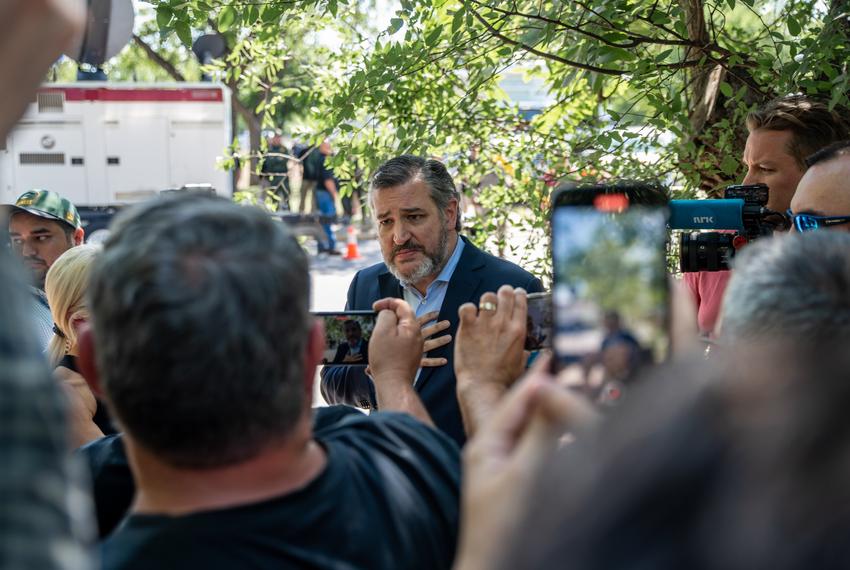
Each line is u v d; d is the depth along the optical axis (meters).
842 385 0.63
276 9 3.80
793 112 3.17
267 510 1.19
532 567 0.64
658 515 0.62
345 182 4.79
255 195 5.16
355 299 3.46
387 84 4.12
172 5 3.71
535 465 0.89
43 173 13.58
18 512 0.76
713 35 4.19
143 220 1.20
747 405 0.64
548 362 1.20
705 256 2.66
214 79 5.25
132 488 1.55
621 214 1.23
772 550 0.59
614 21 3.88
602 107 4.90
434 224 3.19
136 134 13.62
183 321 1.12
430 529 1.32
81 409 2.41
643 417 0.66
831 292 1.00
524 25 4.25
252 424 1.17
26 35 0.85
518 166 4.68
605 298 1.21
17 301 0.83
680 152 4.32
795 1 4.24
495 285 3.18
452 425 2.87
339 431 1.47
